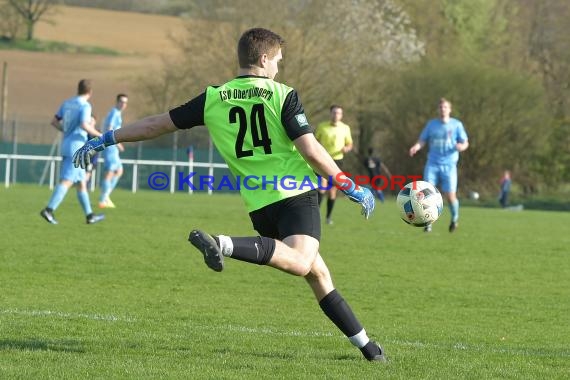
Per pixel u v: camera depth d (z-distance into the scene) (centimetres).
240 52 1673
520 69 14375
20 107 15075
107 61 17125
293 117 1617
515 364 1789
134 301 2508
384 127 13400
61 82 16288
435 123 4981
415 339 2072
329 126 5519
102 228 4541
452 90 12369
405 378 1603
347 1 13275
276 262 1556
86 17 18812
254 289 2831
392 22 14288
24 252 3462
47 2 17762
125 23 18638
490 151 12500
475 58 14388
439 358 1808
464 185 12600
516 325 2341
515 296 2872
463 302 2722
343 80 13138
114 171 6153
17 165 10669
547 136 12569
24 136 10725
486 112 12381
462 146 4938
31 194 7588
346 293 2827
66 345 1811
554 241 4888
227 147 1659
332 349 1891
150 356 1731
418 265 3588
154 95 13338
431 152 5006
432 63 13012
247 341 1936
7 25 17700
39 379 1498
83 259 3359
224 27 12862
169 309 2389
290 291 2811
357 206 8194
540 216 7712
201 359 1714
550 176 13150
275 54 1680
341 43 13125
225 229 4859
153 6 18925
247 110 1641
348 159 13388
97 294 2612
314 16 12900
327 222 5653
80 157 1747
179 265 3319
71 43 17788
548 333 2230
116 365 1627
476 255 4025
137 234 4319
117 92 15862
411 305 2634
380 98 13238
